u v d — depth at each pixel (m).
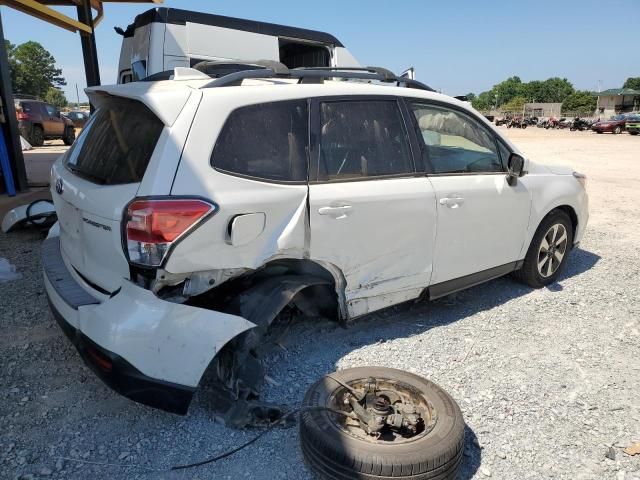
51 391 3.10
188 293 2.78
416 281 3.73
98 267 2.88
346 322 3.51
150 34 8.10
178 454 2.62
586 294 4.85
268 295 2.93
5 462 2.52
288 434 2.78
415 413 2.63
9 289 4.57
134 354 2.50
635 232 7.27
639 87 118.25
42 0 9.63
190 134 2.71
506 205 4.21
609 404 3.16
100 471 2.49
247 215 2.82
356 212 3.26
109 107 3.25
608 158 18.22
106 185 2.81
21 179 7.88
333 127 3.28
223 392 2.80
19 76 88.44
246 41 8.88
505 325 4.16
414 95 3.76
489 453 2.72
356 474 2.27
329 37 10.12
